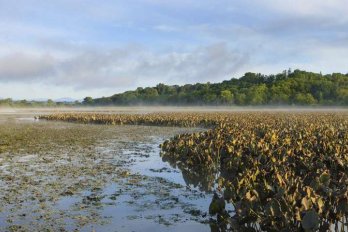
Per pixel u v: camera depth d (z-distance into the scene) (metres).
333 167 13.30
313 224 7.57
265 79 195.12
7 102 192.00
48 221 9.95
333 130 23.22
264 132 23.47
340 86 147.38
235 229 8.79
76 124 49.03
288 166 13.09
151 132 36.06
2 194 12.62
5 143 27.06
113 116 57.31
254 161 13.86
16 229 9.33
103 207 11.23
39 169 17.05
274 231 8.33
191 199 12.19
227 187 10.73
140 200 12.02
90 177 15.34
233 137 20.17
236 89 171.12
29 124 49.12
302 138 19.47
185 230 9.41
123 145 26.02
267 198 9.32
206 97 169.25
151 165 18.27
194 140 22.03
